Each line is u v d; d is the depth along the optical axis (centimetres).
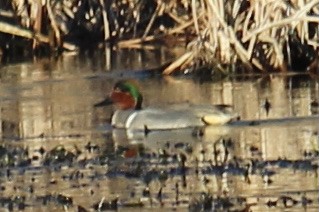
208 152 1488
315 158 1432
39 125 1725
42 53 2523
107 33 2545
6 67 2369
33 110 1858
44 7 2525
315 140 1527
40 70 2306
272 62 2086
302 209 1225
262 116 1703
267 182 1329
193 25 2433
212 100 1866
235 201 1260
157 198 1285
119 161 1459
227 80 2059
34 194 1324
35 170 1435
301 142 1520
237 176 1361
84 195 1311
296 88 1939
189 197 1284
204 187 1320
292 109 1745
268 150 1486
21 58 2491
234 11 2100
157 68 2167
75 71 2264
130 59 2372
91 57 2458
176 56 2333
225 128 1631
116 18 2569
